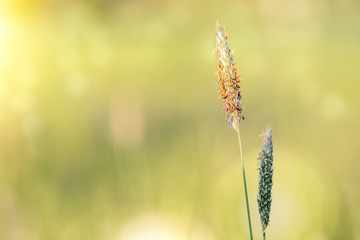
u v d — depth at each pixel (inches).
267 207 113.3
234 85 111.2
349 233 230.5
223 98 111.7
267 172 113.0
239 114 111.2
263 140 113.4
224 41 111.4
